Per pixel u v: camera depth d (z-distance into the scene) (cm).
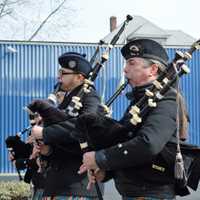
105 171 414
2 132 2448
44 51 2503
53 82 2509
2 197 1124
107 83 2406
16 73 2491
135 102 422
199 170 404
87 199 549
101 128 400
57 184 553
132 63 418
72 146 533
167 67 397
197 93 2575
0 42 2483
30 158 595
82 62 579
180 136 405
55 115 527
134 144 376
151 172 394
